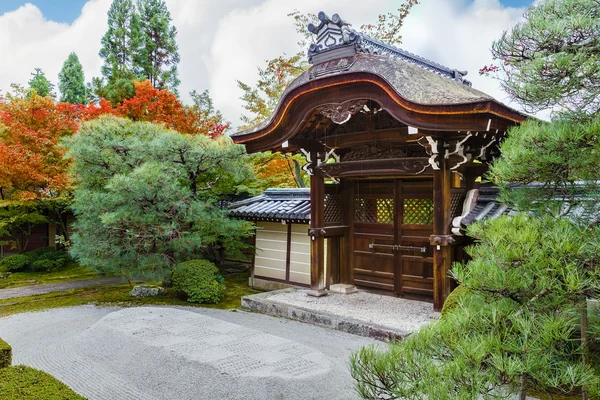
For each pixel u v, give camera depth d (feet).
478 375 7.39
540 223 8.90
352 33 23.48
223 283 36.11
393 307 25.04
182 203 29.04
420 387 7.68
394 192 27.53
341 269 30.12
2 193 41.60
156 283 35.37
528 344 7.30
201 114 53.01
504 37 10.18
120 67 69.21
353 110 21.97
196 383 14.24
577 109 9.37
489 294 8.59
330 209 29.22
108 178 30.66
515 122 19.40
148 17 77.30
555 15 9.59
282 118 24.75
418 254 26.43
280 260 33.65
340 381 15.12
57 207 43.09
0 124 38.09
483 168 24.38
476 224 9.91
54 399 10.53
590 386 7.55
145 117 44.73
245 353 15.93
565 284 7.30
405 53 26.89
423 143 21.67
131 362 16.38
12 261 42.24
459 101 18.60
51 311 27.50
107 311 27.35
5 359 14.62
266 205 35.58
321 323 23.52
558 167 8.93
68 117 40.16
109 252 28.07
